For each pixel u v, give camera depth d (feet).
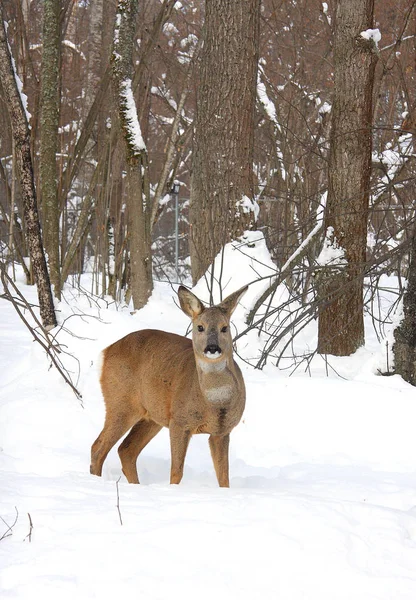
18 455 24.84
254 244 42.50
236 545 14.87
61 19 53.72
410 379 31.73
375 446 26.25
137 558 14.46
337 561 14.44
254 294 40.91
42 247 34.17
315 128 64.54
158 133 90.68
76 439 26.63
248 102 42.88
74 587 13.50
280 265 42.63
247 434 27.37
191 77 56.65
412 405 27.35
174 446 21.54
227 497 17.63
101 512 16.74
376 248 34.37
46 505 17.61
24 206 33.91
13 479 19.99
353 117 36.45
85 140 54.54
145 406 23.00
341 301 36.55
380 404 27.55
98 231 54.34
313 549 14.82
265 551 14.67
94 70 68.54
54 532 15.84
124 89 46.06
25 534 15.79
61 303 43.88
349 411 27.55
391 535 15.79
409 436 26.35
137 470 24.88
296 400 28.32
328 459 25.52
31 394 29.17
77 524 16.16
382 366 32.68
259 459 25.86
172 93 74.59
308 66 76.23
